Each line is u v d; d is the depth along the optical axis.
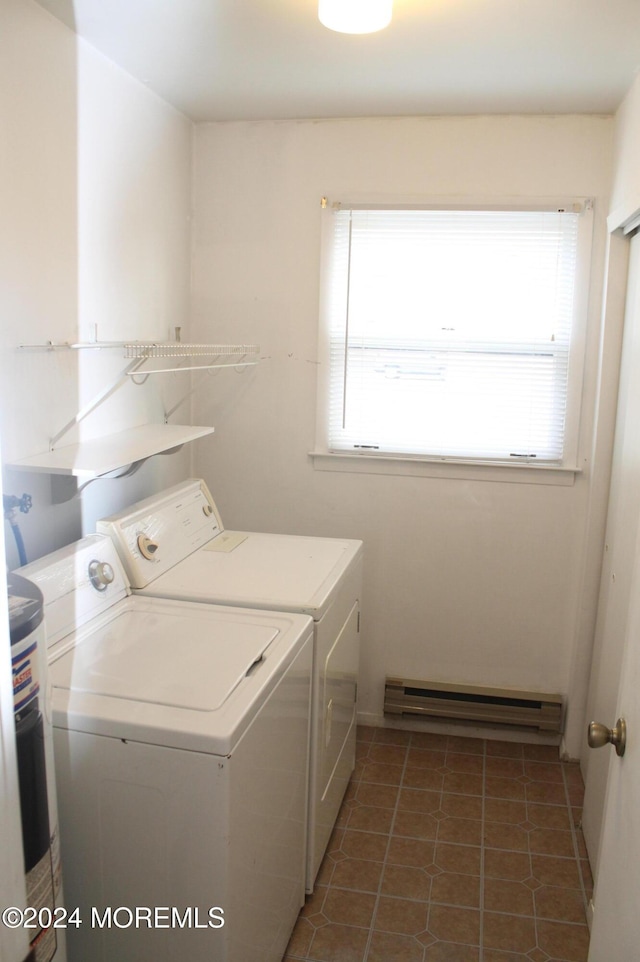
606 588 2.67
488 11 1.92
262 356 3.06
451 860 2.35
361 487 3.07
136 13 1.96
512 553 3.01
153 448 2.15
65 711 1.46
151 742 1.42
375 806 2.62
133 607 2.04
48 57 1.98
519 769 2.88
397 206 2.86
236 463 3.14
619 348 2.70
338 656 2.33
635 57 2.20
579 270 2.79
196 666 1.68
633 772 1.17
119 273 2.43
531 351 2.90
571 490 2.92
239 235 3.01
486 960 1.96
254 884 1.61
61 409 2.12
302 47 2.18
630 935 1.11
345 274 2.96
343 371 3.02
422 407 2.99
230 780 1.41
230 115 2.87
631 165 2.38
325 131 2.89
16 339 1.90
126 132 2.42
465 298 2.90
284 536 2.76
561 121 2.75
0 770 0.87
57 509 2.14
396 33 2.07
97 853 1.49
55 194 2.04
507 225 2.83
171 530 2.43
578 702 2.93
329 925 2.07
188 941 1.47
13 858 0.91
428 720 3.15
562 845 2.44
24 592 1.27
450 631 3.10
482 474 2.97
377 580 3.12
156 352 2.40
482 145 2.80
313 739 2.08
